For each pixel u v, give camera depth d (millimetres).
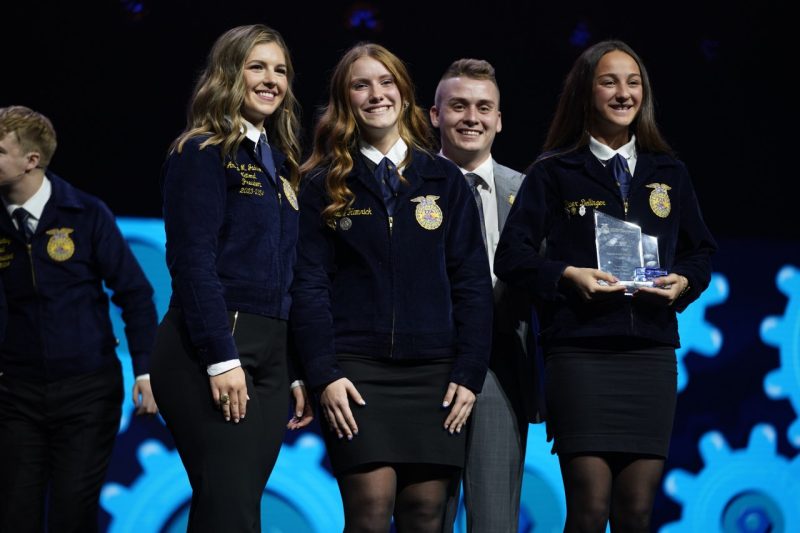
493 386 3219
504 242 3170
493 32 5227
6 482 3521
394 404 2871
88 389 3580
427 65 5191
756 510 5344
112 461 4816
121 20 4984
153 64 5027
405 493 2920
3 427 3549
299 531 4883
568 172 3195
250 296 2658
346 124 3051
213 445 2549
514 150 5246
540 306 3254
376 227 2943
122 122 5012
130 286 3773
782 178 5574
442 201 3018
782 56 5488
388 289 2906
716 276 5488
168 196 2631
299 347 2869
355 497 2846
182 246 2566
